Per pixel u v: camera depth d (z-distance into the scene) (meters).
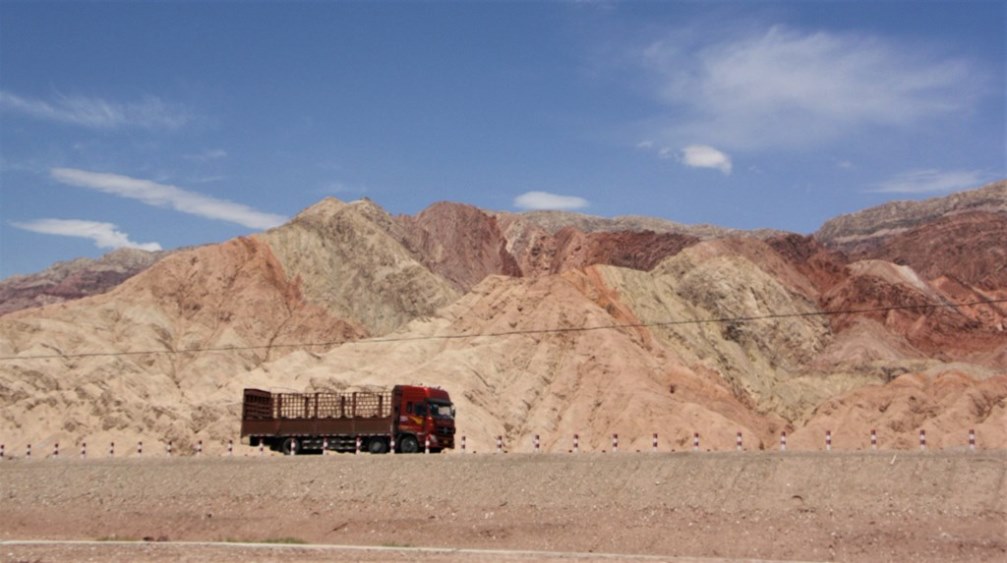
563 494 71.25
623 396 130.62
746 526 64.88
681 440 121.81
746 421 141.88
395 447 89.12
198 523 76.44
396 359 139.75
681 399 139.75
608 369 136.62
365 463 78.62
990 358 198.62
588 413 129.62
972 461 64.94
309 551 67.00
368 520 73.00
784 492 66.62
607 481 71.31
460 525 70.69
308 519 74.38
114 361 156.25
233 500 78.19
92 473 84.38
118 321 178.38
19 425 131.25
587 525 68.19
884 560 60.03
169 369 169.38
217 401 127.25
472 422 121.38
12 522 79.81
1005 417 127.75
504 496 72.31
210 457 84.31
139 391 150.12
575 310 147.25
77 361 155.62
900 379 150.88
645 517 67.56
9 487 84.12
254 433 92.50
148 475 82.94
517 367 137.38
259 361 182.12
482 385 131.00
